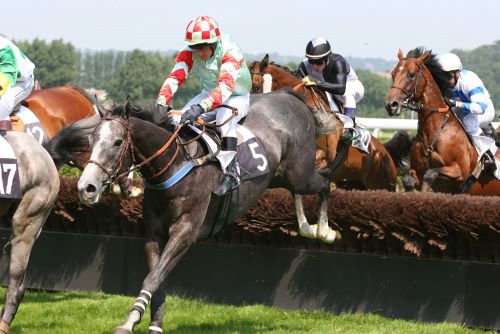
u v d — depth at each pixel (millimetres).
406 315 10531
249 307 11023
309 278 11000
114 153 8070
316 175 10562
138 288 11859
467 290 10258
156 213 8758
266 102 10258
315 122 10680
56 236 12289
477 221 10055
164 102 9172
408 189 14297
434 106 13789
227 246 11406
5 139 9000
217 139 9070
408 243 10492
